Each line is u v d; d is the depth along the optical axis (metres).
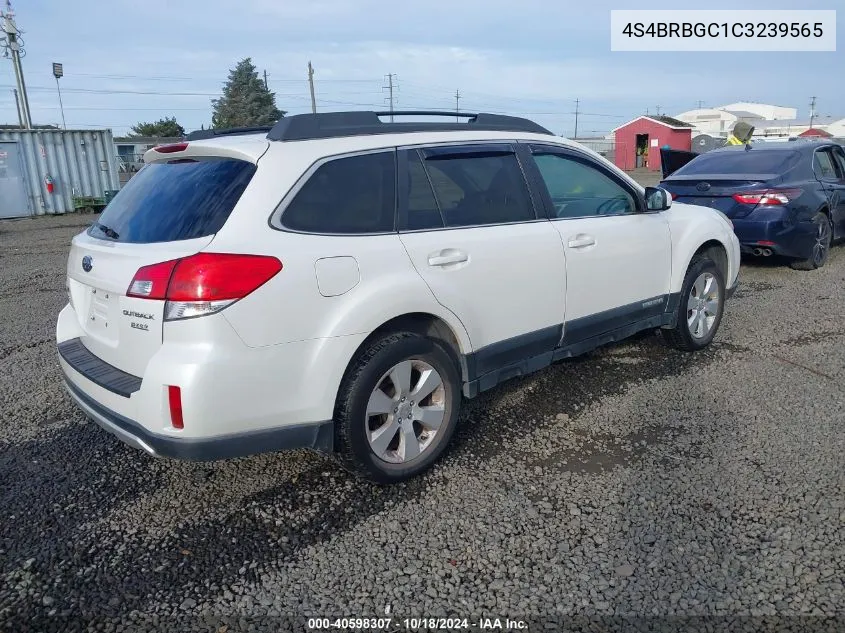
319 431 3.09
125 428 2.95
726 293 5.62
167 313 2.76
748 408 4.27
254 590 2.68
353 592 2.65
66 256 11.51
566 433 3.99
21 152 18.92
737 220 7.97
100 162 20.34
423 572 2.76
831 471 3.45
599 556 2.83
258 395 2.86
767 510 3.12
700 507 3.17
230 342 2.77
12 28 28.14
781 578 2.66
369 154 3.37
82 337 3.54
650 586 2.64
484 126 4.00
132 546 2.98
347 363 3.11
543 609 2.54
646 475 3.48
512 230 3.85
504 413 4.30
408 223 3.42
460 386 3.68
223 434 2.82
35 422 4.30
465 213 3.69
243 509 3.26
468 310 3.58
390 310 3.21
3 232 15.59
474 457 3.72
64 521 3.17
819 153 8.91
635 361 5.20
